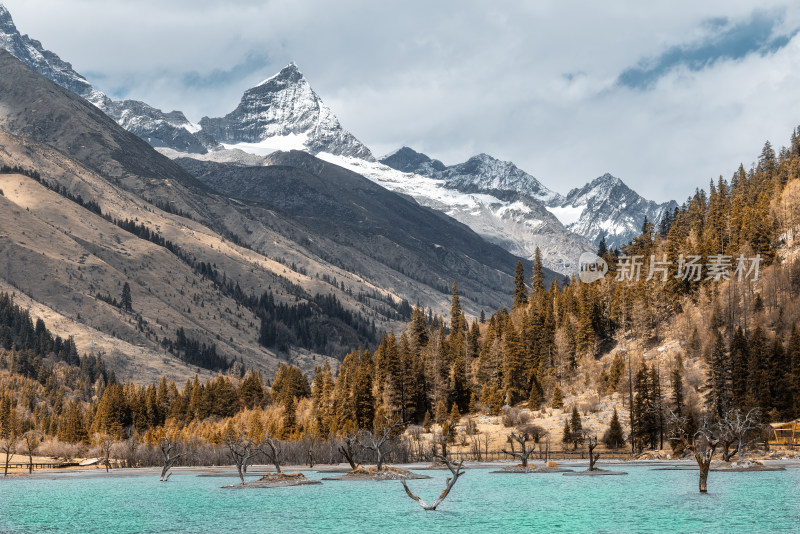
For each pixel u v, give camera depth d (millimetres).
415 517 79125
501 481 117688
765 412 172500
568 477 122250
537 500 91500
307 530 72188
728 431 137500
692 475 119750
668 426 168125
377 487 110062
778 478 111250
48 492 112188
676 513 78438
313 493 102812
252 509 87000
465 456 173125
